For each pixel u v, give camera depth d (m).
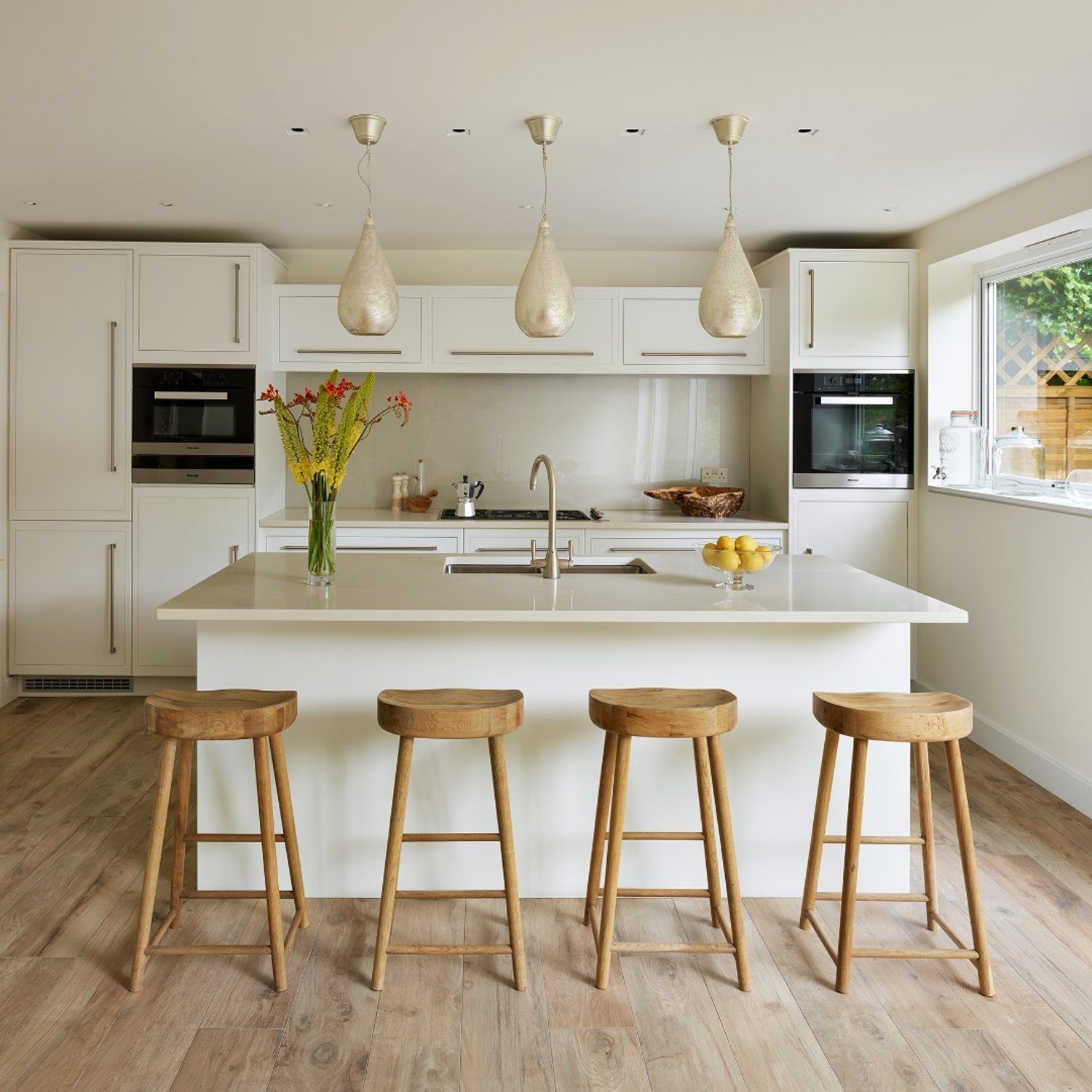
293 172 4.04
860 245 5.46
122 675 5.19
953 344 5.05
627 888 2.90
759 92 3.11
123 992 2.53
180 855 2.82
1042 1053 2.30
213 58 2.86
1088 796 3.75
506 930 2.88
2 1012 2.44
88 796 3.91
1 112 3.32
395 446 5.85
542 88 3.08
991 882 3.19
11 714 5.00
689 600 2.95
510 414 5.86
